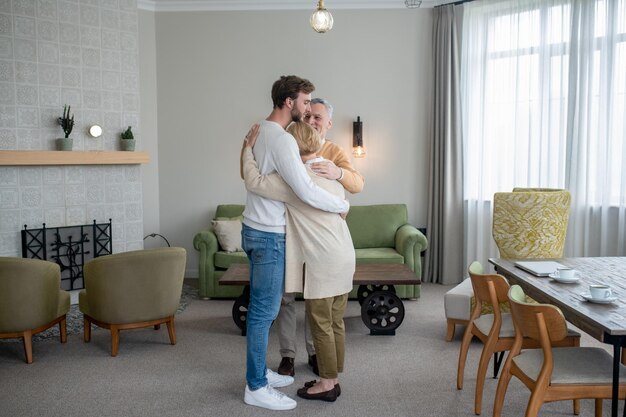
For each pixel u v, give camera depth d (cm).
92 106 559
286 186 286
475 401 297
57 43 535
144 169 657
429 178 629
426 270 631
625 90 493
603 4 502
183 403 314
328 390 311
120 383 344
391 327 438
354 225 612
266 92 650
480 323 314
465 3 602
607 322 215
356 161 649
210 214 666
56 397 324
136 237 591
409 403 312
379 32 637
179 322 480
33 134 525
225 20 647
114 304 388
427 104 637
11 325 374
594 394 227
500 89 586
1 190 507
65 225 543
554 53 539
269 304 300
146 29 647
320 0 355
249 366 306
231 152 658
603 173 509
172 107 657
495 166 597
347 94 644
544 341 223
